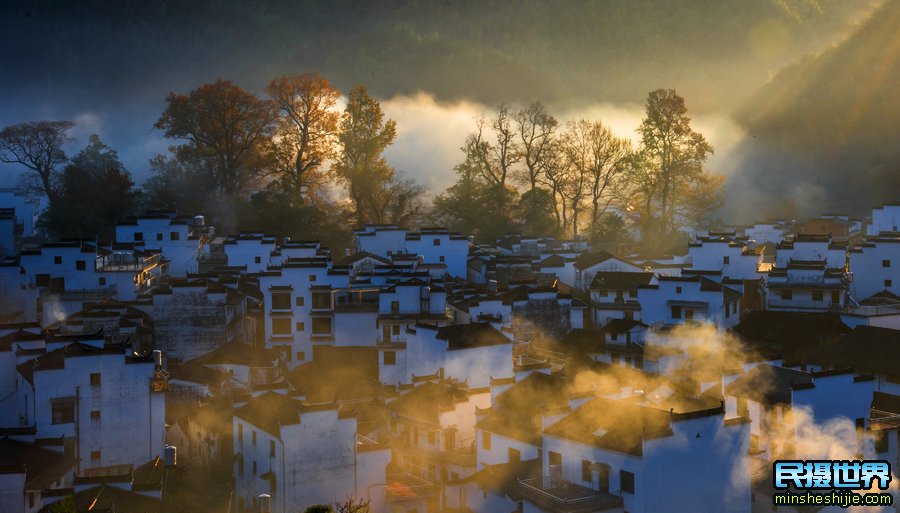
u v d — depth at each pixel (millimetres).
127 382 90812
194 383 105250
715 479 74125
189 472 87375
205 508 80875
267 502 79375
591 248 168500
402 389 99625
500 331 105438
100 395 90125
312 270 122688
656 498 71562
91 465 89750
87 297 123000
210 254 145375
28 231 170750
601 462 73625
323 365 113938
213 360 111000
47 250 123875
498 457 85062
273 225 163125
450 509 83812
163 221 140625
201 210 170875
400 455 92625
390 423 95250
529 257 147375
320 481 82312
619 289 127750
